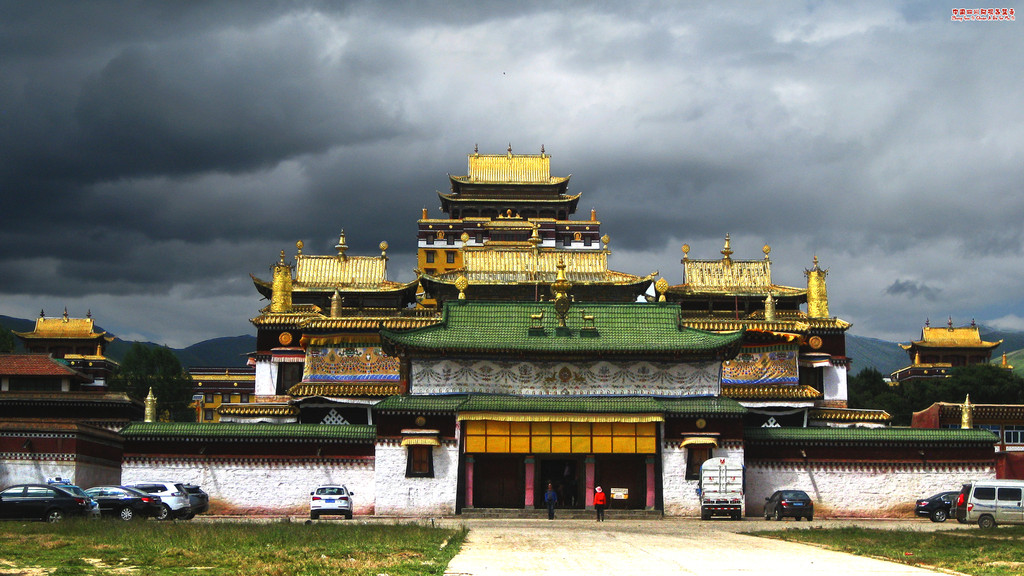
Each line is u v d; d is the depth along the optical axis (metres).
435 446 66.69
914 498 68.25
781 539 47.12
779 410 79.56
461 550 39.59
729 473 63.81
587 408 66.50
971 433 68.94
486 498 67.69
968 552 40.44
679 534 49.94
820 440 68.62
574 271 93.38
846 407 85.38
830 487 68.31
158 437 67.75
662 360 68.38
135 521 48.50
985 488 57.41
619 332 69.25
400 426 67.19
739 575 33.47
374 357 79.19
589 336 68.81
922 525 59.91
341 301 86.12
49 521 49.00
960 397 133.25
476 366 68.38
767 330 80.56
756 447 68.81
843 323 86.19
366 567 33.75
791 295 93.81
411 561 35.56
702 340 68.12
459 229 164.50
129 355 149.50
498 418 65.88
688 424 67.00
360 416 79.06
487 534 48.22
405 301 99.75
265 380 85.56
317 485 67.62
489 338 68.56
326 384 78.88
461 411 66.12
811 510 63.56
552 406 66.56
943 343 183.25
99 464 70.00
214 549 37.81
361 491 67.56
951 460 68.75
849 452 68.75
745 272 96.00
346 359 79.31
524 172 169.75
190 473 67.69
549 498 63.72
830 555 39.75
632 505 67.19
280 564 34.06
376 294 96.44
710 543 44.44
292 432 67.94
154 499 55.41
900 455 68.75
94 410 80.81
